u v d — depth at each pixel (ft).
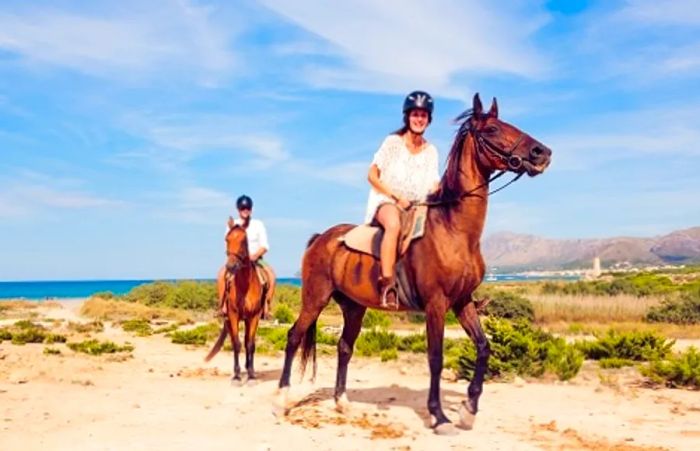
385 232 20.77
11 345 53.21
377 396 27.76
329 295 23.80
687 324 83.92
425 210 20.74
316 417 22.79
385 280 20.70
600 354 44.96
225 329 33.60
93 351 48.01
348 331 24.48
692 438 20.48
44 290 518.78
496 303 92.43
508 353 34.94
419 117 21.65
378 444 19.13
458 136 20.74
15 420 22.27
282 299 120.57
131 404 25.63
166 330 73.15
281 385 23.85
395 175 21.83
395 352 45.44
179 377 35.37
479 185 20.35
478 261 20.65
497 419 23.16
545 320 91.04
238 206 33.47
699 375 31.76
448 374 37.09
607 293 113.70
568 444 19.47
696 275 233.96
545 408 25.64
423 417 22.93
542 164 19.47
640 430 21.68
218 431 20.72
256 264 33.27
